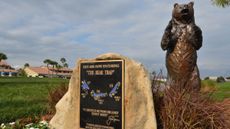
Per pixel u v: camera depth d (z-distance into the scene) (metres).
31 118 9.53
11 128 8.55
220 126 6.20
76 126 7.30
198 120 6.20
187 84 7.01
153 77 7.12
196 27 7.74
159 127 6.43
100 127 6.85
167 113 6.34
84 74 7.26
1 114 10.25
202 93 6.80
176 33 7.80
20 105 12.25
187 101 6.29
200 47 7.88
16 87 22.36
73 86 7.50
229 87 20.30
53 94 9.90
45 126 8.36
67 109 7.49
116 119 6.57
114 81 6.67
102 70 6.90
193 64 7.70
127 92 6.46
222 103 6.60
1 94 16.94
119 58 6.65
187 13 7.65
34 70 104.94
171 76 7.85
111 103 6.68
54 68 106.75
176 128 6.15
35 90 19.48
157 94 6.83
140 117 6.32
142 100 6.34
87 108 7.13
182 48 7.71
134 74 6.45
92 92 7.06
